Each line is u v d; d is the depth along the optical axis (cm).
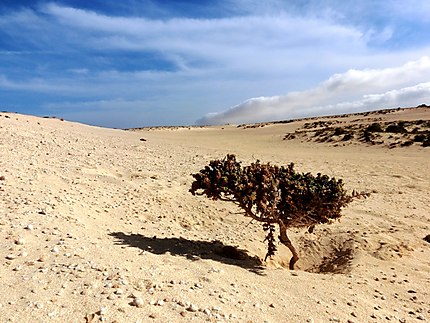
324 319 500
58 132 2400
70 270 498
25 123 2445
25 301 409
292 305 529
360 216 1148
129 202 1017
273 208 750
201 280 555
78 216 796
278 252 902
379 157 2497
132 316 413
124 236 750
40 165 1217
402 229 1032
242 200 769
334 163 2219
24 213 721
